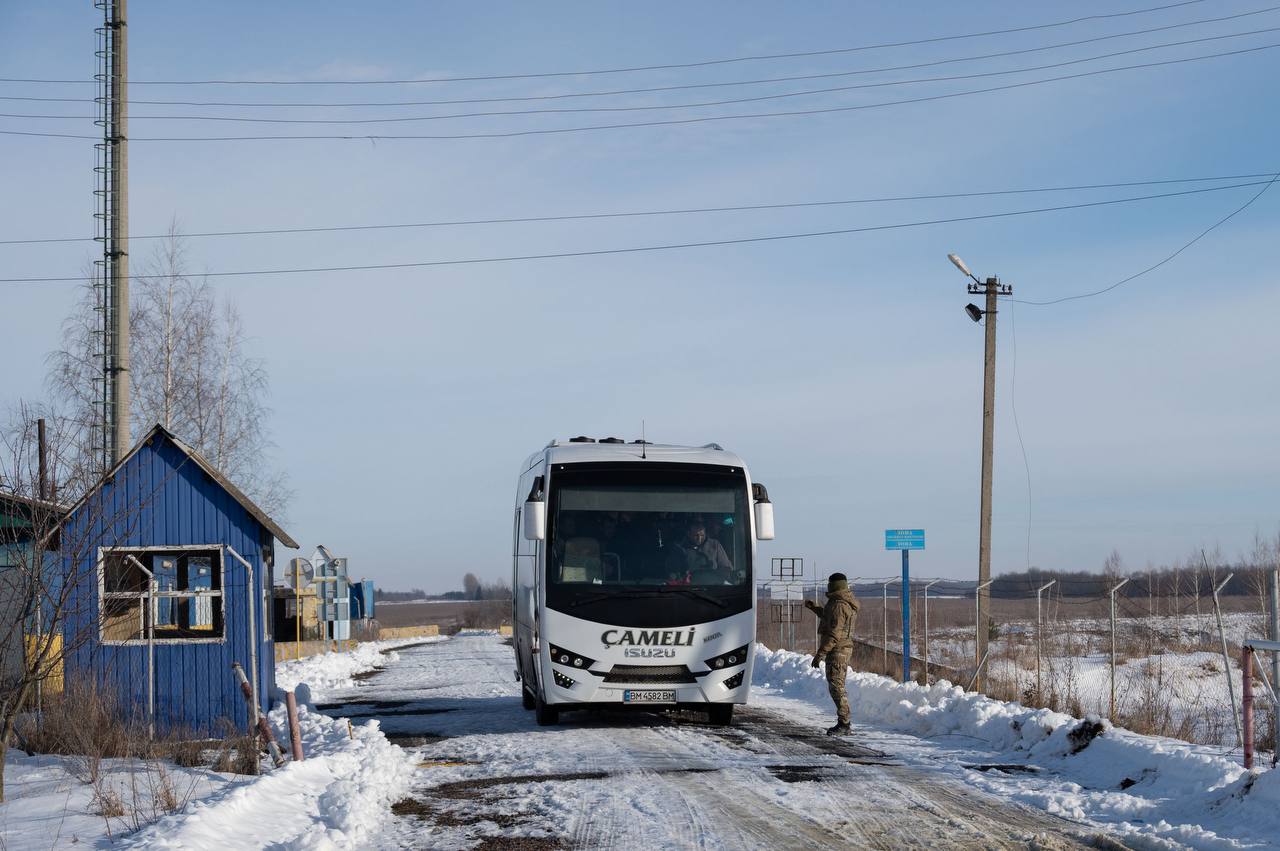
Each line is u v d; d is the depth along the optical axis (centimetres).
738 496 1619
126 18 2627
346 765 1212
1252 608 2277
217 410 3809
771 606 3684
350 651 4212
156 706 1677
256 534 1716
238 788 1015
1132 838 862
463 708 2025
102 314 2598
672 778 1158
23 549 1220
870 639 3356
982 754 1323
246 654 1695
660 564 1570
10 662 1196
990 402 2438
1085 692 1930
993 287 2458
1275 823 871
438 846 880
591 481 1591
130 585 1786
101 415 2580
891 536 2042
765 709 1881
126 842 830
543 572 1564
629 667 1540
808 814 968
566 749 1394
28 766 1242
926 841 866
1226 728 1489
